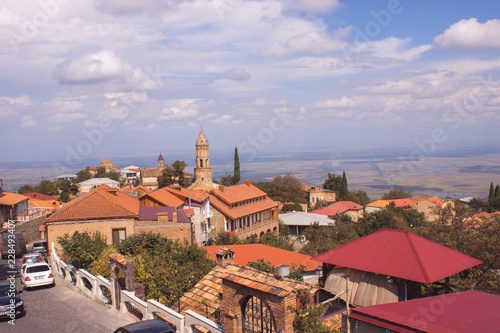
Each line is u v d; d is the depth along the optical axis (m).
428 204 85.44
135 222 32.78
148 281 16.50
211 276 16.00
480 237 26.56
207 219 56.84
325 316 14.19
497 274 22.34
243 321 9.88
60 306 16.61
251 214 64.94
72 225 30.88
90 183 114.44
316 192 114.62
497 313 9.65
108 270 20.06
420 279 14.01
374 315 10.02
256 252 32.50
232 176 118.00
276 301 8.92
